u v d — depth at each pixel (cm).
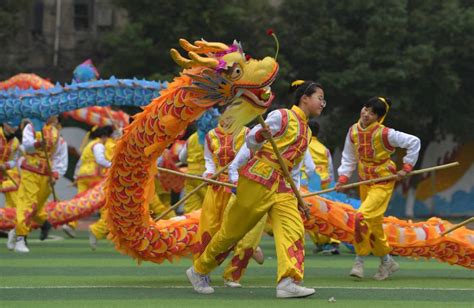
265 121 2097
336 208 2811
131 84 3847
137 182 2227
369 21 6794
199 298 2098
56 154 3688
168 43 6850
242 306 1948
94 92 3825
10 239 3644
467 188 8506
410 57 6700
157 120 2086
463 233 2778
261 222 2366
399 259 3475
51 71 7844
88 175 4319
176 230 2409
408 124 7138
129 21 7312
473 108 7300
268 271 2850
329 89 6950
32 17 7912
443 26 6825
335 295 2181
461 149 8475
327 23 7112
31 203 3584
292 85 2209
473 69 7150
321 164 3584
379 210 2611
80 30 8025
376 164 2638
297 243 2077
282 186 2088
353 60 6850
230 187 2258
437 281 2597
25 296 2120
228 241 2133
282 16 7244
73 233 4581
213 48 1950
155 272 2791
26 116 3788
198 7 6750
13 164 4131
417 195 8569
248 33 7131
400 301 2073
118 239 2353
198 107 2022
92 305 1953
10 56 7756
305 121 2141
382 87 6850
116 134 4412
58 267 2939
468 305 2014
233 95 1961
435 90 6988
